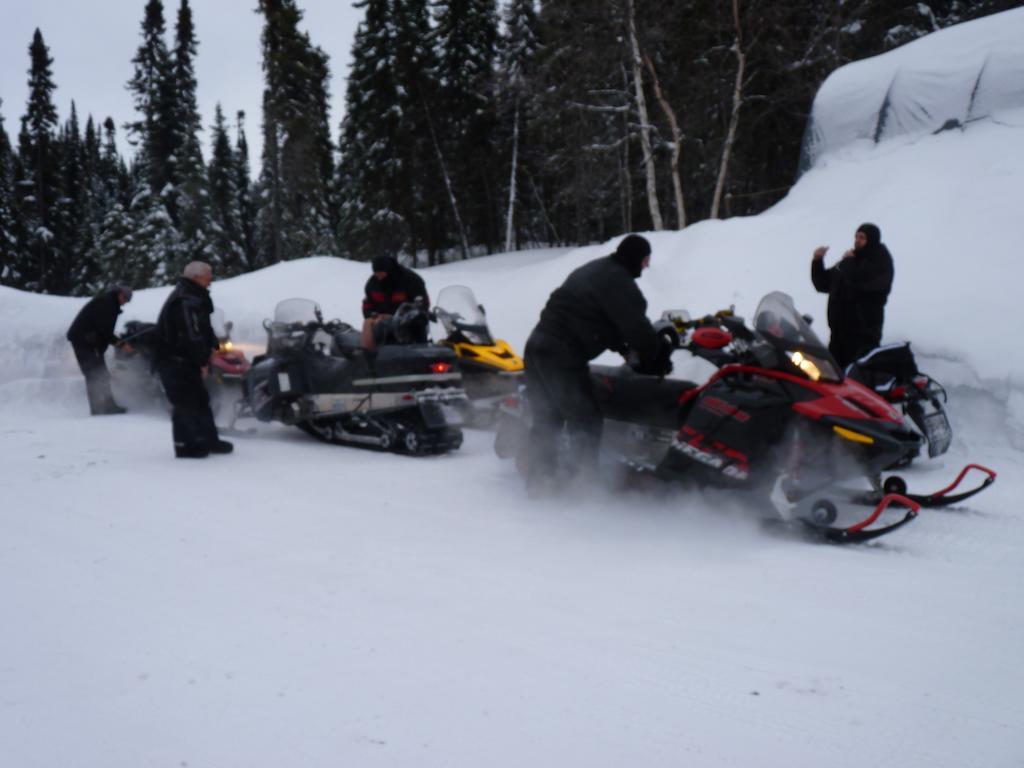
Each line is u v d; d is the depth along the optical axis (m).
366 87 33.28
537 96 24.64
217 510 4.82
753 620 3.15
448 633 3.00
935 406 5.88
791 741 2.25
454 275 14.95
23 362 9.60
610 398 5.22
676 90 24.03
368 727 2.31
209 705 2.44
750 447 4.43
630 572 3.74
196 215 37.00
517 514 4.80
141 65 47.34
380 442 6.78
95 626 3.05
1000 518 4.66
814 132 14.00
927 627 3.09
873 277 6.64
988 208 9.15
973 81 11.88
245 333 11.27
